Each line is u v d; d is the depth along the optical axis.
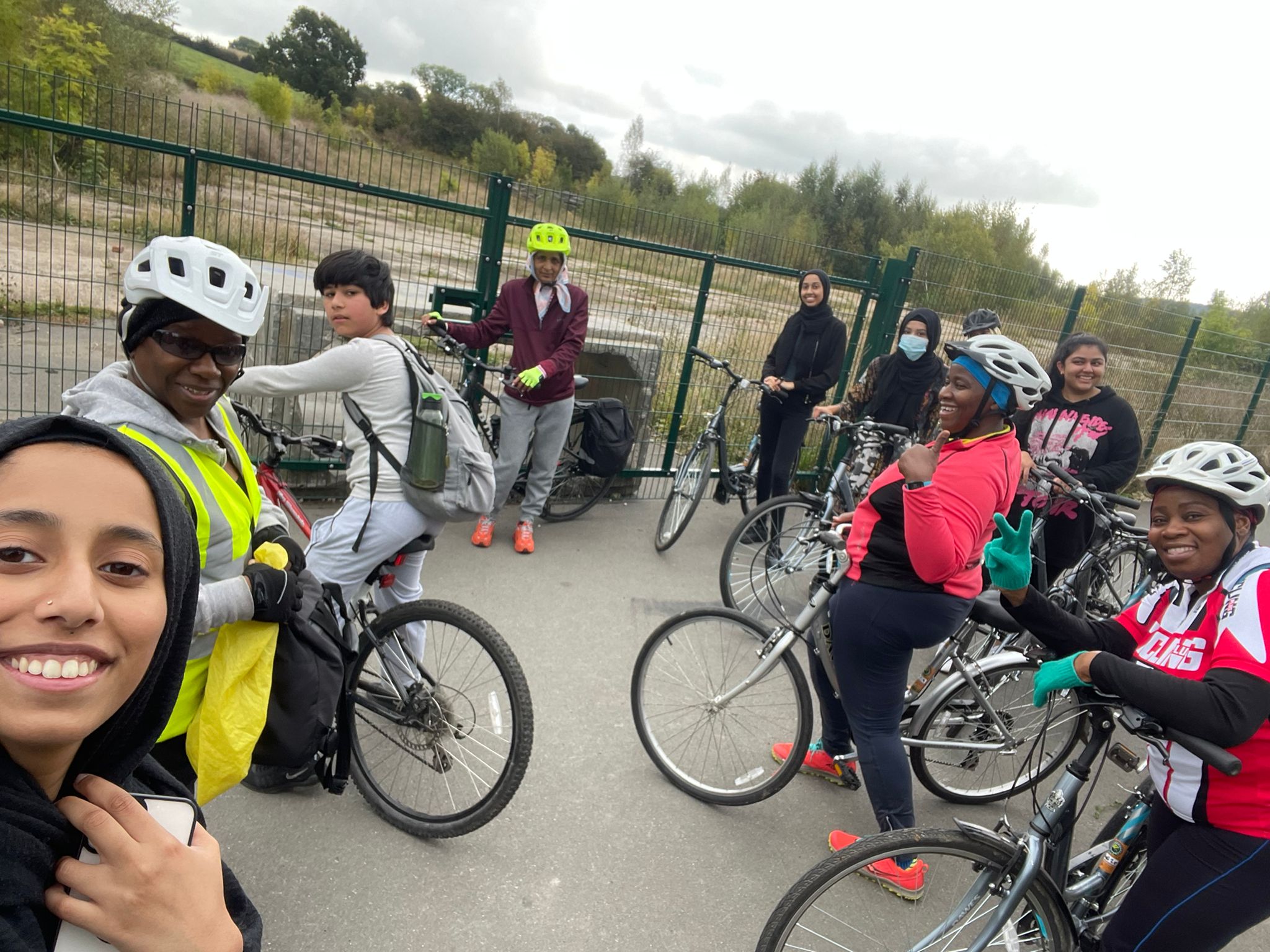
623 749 3.41
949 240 18.95
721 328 6.32
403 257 5.09
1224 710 1.75
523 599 4.53
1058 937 2.11
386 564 2.88
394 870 2.62
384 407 2.79
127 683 0.73
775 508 4.57
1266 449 10.94
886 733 2.74
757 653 3.15
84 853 0.75
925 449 2.39
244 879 2.49
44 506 0.69
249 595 1.75
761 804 3.22
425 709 2.75
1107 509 3.84
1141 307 8.30
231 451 1.86
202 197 4.51
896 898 2.62
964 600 2.60
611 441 5.46
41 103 4.28
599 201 5.66
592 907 2.60
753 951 2.53
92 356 5.71
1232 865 1.87
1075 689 2.28
